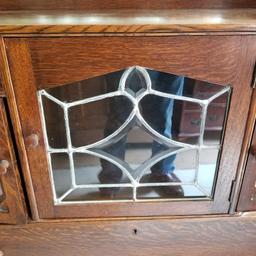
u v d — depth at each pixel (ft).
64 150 2.48
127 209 2.78
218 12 2.32
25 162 2.44
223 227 2.92
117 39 2.02
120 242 2.96
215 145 2.53
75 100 2.27
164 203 2.75
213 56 2.11
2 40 1.96
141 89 2.26
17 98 2.18
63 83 2.15
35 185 2.57
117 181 2.73
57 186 2.66
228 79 2.20
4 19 2.10
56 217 2.78
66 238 2.90
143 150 2.60
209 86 2.27
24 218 2.73
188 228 2.91
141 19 2.10
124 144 2.56
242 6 2.43
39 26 1.93
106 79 2.19
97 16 2.19
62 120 2.35
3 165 2.39
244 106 2.31
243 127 2.40
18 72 2.08
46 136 2.38
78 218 2.80
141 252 3.06
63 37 1.99
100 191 2.76
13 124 2.28
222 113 2.39
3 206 2.68
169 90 2.28
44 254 3.01
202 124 2.44
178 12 2.33
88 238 2.91
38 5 2.35
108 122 2.41
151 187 2.79
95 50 2.04
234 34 2.03
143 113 2.39
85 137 2.46
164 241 2.98
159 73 2.19
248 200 2.75
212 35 2.03
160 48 2.06
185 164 2.68
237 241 3.03
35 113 2.25
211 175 2.69
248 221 2.88
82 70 2.11
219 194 2.72
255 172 2.58
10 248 2.94
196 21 2.05
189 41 2.05
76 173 2.64
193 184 2.75
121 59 2.09
